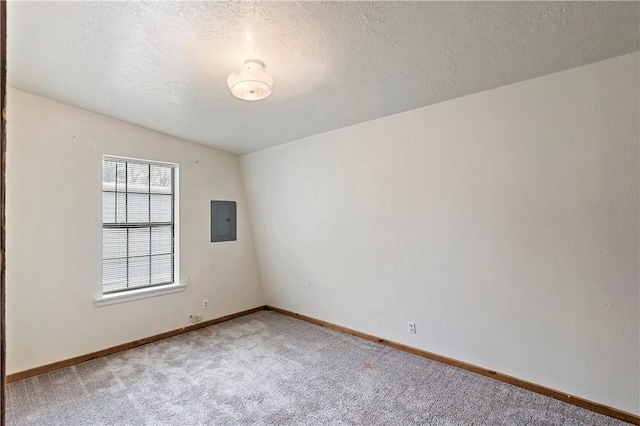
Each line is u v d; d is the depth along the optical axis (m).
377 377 2.70
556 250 2.24
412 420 2.13
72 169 3.02
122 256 3.42
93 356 3.09
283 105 2.73
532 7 1.52
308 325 4.05
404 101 2.59
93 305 3.12
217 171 4.22
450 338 2.89
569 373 2.27
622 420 2.07
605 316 2.10
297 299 4.34
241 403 2.35
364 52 1.93
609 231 2.04
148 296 3.51
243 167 4.46
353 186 3.33
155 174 3.69
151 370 2.85
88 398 2.41
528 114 2.25
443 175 2.71
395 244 3.13
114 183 3.38
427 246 2.91
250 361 3.02
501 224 2.46
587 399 2.21
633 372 2.04
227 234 4.33
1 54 0.49
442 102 2.59
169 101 2.76
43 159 2.85
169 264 3.79
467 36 1.75
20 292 2.72
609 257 2.06
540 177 2.26
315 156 3.57
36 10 1.66
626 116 1.93
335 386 2.56
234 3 1.56
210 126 3.33
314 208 3.75
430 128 2.69
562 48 1.84
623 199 1.98
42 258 2.84
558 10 1.53
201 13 1.64
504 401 2.32
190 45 1.93
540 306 2.36
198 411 2.25
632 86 1.90
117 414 2.22
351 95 2.51
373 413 2.21
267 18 1.66
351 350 3.25
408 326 3.19
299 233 4.00
